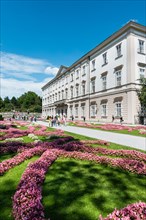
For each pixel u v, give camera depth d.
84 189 4.42
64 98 55.41
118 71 30.70
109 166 6.19
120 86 29.95
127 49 28.58
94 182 4.85
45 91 80.56
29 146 8.74
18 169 5.75
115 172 5.65
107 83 33.69
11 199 3.92
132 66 27.80
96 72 37.47
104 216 3.35
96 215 3.38
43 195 4.11
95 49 37.44
